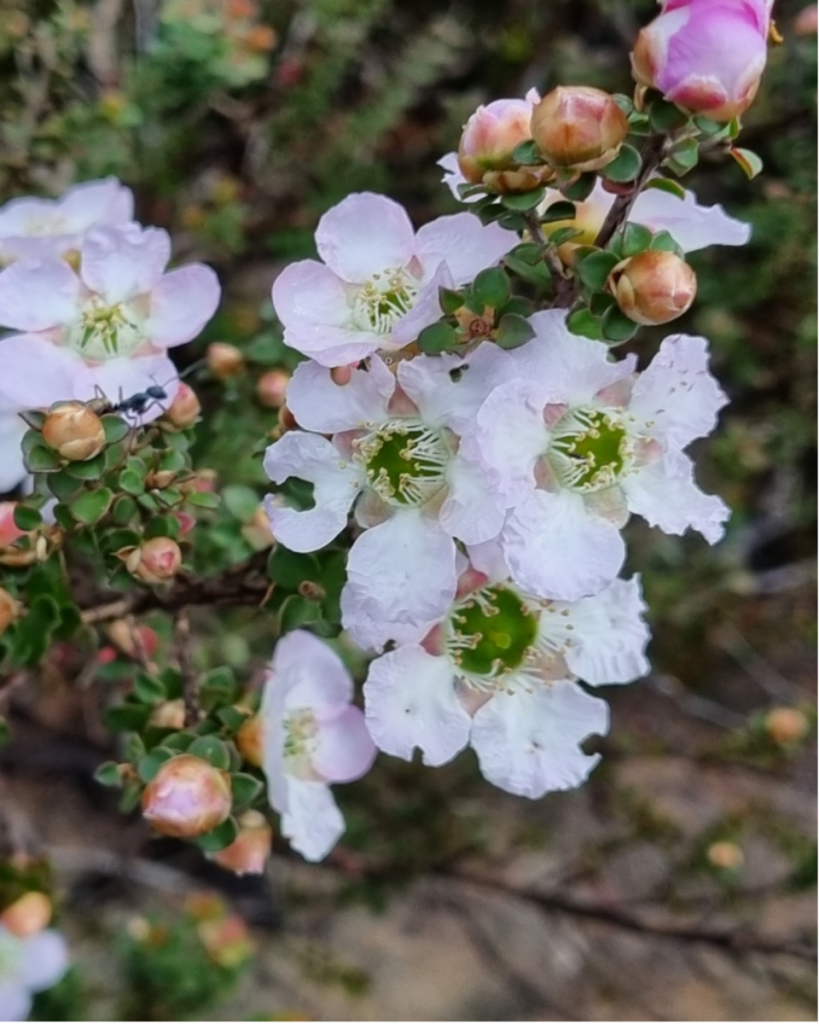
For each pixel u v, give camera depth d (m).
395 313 0.14
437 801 0.30
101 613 0.18
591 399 0.14
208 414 0.21
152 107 0.25
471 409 0.14
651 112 0.13
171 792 0.15
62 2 0.23
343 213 0.14
